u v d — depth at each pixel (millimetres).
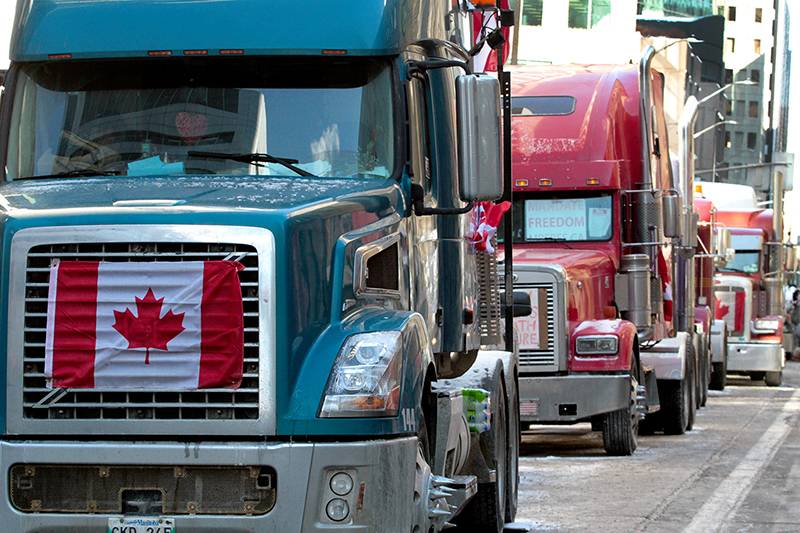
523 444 24734
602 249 23422
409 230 10469
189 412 8539
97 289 8586
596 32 109312
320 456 8367
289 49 10398
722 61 143875
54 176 10297
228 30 10445
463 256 12344
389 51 10484
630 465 20516
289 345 8523
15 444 8578
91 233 8602
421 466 9422
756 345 45844
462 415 11938
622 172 23812
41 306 8695
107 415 8617
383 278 9945
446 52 12086
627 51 108812
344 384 8562
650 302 23984
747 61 182250
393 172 10367
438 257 11570
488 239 13602
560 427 29375
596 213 23516
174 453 8430
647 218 23875
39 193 9469
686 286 30766
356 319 9078
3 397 8680
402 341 8922
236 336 8484
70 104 10547
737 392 42875
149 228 8570
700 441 25234
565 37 109250
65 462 8531
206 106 10398
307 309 8711
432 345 11000
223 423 8484
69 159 10352
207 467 8453
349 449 8383
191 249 8609
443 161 11672
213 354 8500
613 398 21188
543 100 24328
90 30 10617
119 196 9102
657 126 26172
